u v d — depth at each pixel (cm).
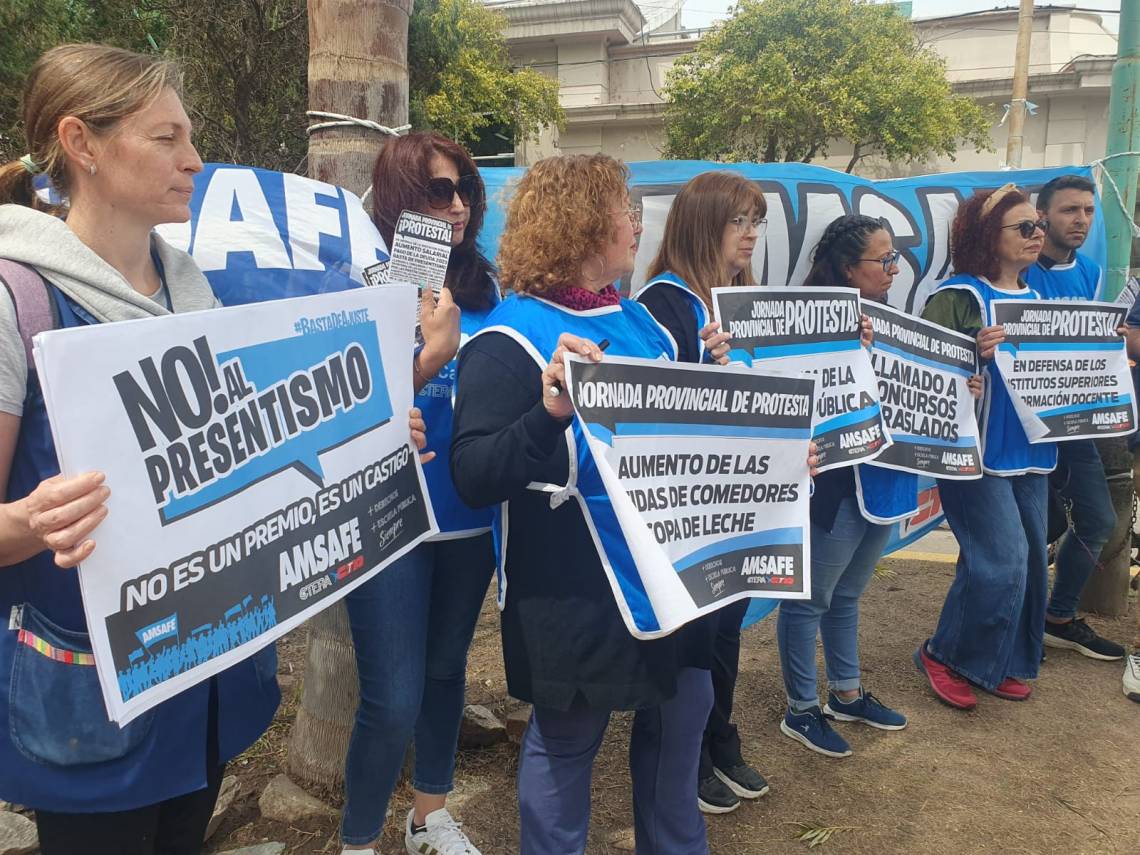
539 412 149
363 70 227
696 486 174
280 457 140
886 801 258
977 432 307
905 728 303
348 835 201
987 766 279
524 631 167
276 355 140
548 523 166
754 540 190
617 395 155
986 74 2192
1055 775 274
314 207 214
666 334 197
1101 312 334
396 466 170
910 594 447
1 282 117
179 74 135
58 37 802
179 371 122
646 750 187
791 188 335
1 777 124
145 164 127
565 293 170
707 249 230
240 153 927
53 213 137
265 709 154
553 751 173
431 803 220
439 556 208
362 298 159
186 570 124
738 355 234
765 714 312
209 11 859
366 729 192
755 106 1652
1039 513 325
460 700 220
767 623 409
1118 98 410
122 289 127
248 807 244
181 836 153
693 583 171
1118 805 258
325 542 150
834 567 273
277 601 140
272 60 897
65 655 123
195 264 150
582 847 179
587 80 2264
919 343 292
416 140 204
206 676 127
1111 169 415
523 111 1722
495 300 224
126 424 114
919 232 368
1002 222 312
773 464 190
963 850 236
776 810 253
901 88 1619
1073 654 372
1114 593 411
